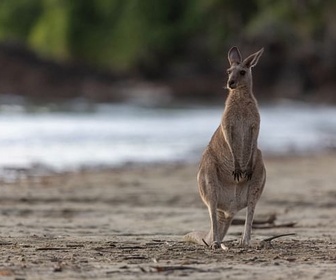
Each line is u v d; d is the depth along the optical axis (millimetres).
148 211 27984
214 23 153000
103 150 53219
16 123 76562
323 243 19188
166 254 17031
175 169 43062
